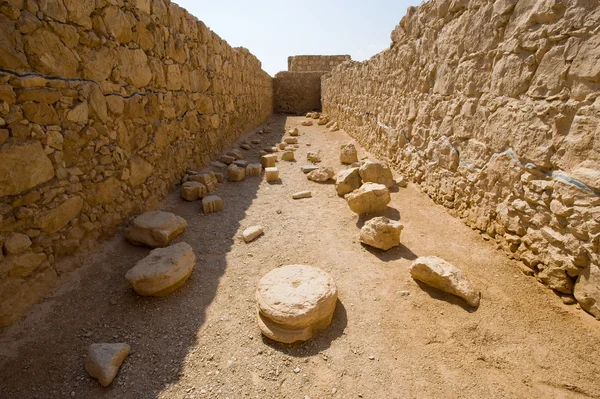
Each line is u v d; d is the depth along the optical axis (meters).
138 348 2.71
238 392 2.35
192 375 2.49
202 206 5.27
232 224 4.93
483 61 4.09
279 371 2.52
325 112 17.62
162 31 5.28
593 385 2.32
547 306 3.02
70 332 2.79
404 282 3.51
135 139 4.59
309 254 4.11
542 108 3.20
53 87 3.15
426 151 5.64
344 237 4.50
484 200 4.14
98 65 3.78
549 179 3.17
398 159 6.97
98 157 3.82
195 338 2.83
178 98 5.95
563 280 3.04
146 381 2.43
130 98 4.42
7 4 2.70
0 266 2.67
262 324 2.87
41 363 2.50
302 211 5.39
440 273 3.27
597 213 2.68
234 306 3.23
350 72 11.41
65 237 3.34
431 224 4.69
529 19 3.31
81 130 3.54
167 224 4.18
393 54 7.11
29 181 2.93
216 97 8.11
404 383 2.39
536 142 3.29
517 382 2.38
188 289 3.45
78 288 3.23
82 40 3.52
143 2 4.66
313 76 21.12
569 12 2.89
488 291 3.27
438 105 5.19
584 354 2.54
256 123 13.96
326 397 2.31
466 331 2.83
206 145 7.46
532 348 2.63
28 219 2.92
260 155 9.30
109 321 2.96
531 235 3.40
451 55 4.78
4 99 2.70
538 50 3.22
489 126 4.00
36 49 2.98
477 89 4.23
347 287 3.47
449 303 3.17
